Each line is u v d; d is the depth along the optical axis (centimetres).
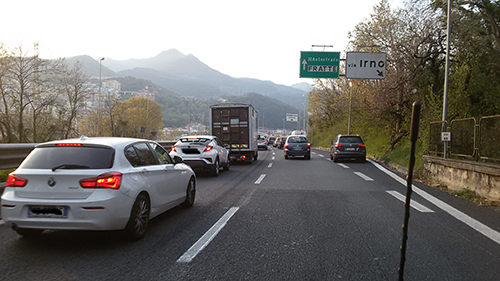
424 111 1775
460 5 1622
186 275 377
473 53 1688
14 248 467
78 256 438
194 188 784
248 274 382
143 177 536
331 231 567
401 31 2020
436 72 2075
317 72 2266
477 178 923
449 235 550
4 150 760
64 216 455
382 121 2812
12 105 2483
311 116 7006
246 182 1180
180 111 16200
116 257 434
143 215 532
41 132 2697
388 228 590
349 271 394
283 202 819
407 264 420
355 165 1898
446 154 1205
